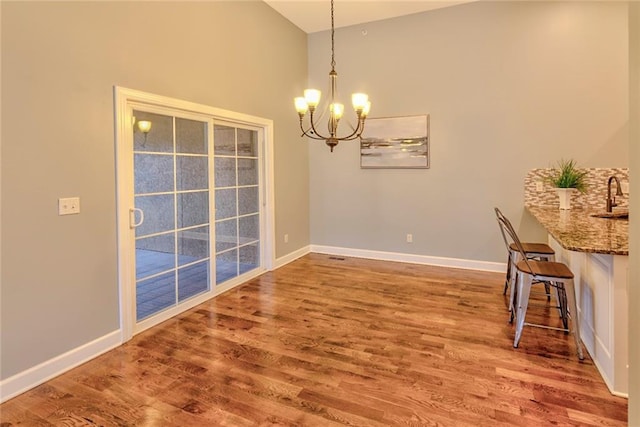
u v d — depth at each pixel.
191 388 2.25
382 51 5.05
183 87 3.37
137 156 3.01
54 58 2.37
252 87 4.31
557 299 3.26
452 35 4.66
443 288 4.05
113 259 2.81
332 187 5.57
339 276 4.54
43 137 2.33
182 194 3.49
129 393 2.20
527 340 2.80
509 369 2.41
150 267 3.18
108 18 2.70
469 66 4.60
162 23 3.14
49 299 2.39
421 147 4.93
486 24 4.48
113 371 2.45
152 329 3.09
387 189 5.21
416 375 2.36
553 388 2.19
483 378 2.31
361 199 5.39
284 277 4.52
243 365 2.51
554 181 4.15
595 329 2.46
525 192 4.45
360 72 5.20
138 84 2.94
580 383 2.24
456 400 2.10
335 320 3.23
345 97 5.32
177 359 2.60
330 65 5.37
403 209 5.14
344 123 5.36
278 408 2.05
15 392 2.20
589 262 2.59
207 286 3.83
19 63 2.19
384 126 5.12
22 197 2.23
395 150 5.09
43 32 2.30
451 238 4.89
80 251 2.57
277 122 4.83
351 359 2.57
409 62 4.91
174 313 3.37
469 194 4.73
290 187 5.21
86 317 2.62
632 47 1.10
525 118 4.39
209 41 3.66
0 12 2.09
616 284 2.11
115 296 2.82
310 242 5.79
